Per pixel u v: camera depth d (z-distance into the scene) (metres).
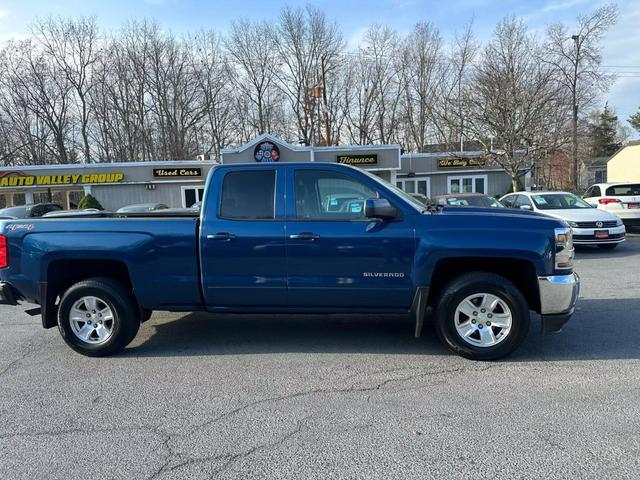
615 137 61.03
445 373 4.09
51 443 3.05
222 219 4.54
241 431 3.15
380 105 44.88
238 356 4.65
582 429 3.07
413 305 4.39
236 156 24.41
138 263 4.59
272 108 45.94
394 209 4.24
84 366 4.48
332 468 2.70
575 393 3.62
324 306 4.55
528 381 3.88
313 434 3.09
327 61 44.25
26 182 24.55
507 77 20.38
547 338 4.99
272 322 5.86
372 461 2.76
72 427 3.26
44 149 41.31
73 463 2.81
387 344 4.92
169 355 4.73
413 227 4.33
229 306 4.67
